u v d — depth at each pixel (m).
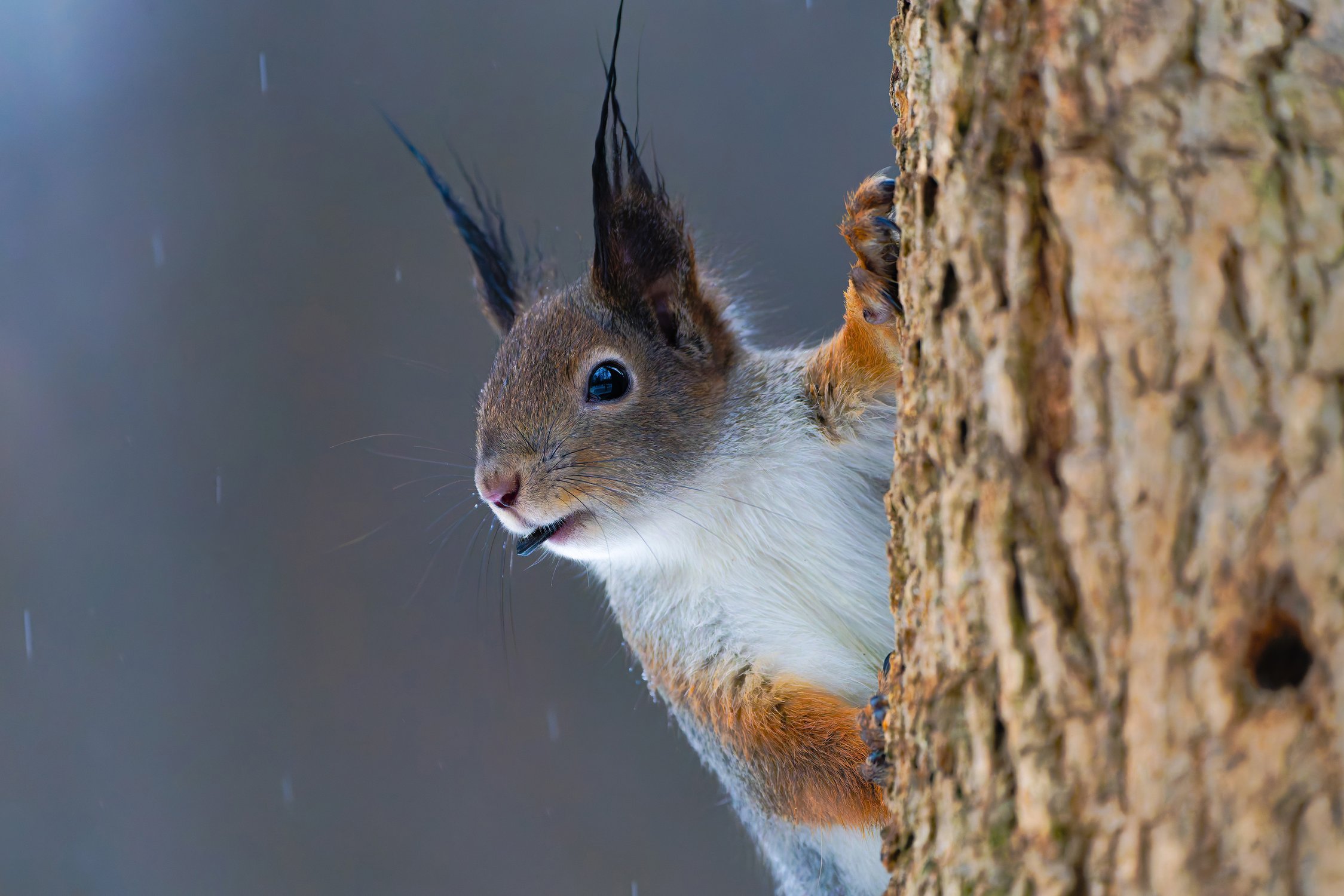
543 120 4.28
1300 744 2.60
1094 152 3.02
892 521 3.41
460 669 3.94
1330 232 2.71
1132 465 2.89
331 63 4.50
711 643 3.49
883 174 3.46
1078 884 2.98
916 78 3.40
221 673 4.06
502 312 3.52
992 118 3.35
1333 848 2.56
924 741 3.38
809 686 3.48
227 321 4.29
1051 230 3.14
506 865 3.78
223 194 4.41
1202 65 2.92
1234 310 2.77
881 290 3.46
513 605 3.94
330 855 3.86
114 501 4.20
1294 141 2.78
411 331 4.18
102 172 4.51
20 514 4.27
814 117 4.14
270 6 4.61
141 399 4.26
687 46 4.26
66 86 4.66
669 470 3.48
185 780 4.02
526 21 4.40
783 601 3.48
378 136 4.37
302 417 4.15
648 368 3.48
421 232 4.27
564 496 3.48
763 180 4.05
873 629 3.48
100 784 4.07
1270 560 2.68
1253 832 2.65
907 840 3.39
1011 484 3.21
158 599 4.19
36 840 4.05
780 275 3.92
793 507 3.48
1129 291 2.90
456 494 4.02
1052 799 3.05
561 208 4.15
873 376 3.47
